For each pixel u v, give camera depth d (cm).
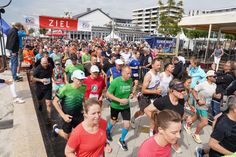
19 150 357
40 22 1190
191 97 607
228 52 1855
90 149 251
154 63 486
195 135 527
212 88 483
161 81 515
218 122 300
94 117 240
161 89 513
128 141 505
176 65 672
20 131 423
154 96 510
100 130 259
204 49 1769
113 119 477
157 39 2669
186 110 675
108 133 493
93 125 246
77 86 407
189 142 523
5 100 725
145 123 609
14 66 735
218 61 1427
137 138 521
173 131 206
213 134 303
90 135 247
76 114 430
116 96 457
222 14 1307
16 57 734
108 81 694
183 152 476
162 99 364
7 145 468
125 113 463
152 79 495
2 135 513
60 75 783
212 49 1694
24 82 786
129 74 439
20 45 828
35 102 680
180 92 343
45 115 626
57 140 498
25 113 514
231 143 294
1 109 650
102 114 660
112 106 464
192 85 601
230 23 1318
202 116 499
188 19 1563
